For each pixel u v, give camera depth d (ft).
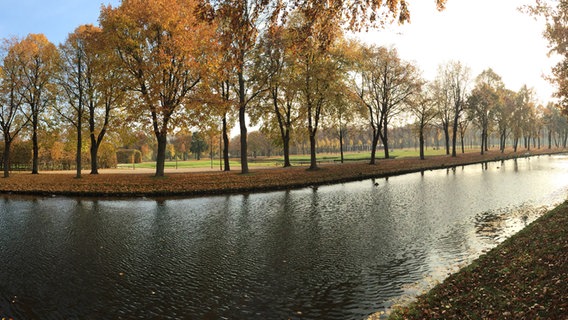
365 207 63.00
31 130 137.39
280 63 119.65
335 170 130.62
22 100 127.13
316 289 27.37
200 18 28.86
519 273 25.14
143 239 42.37
